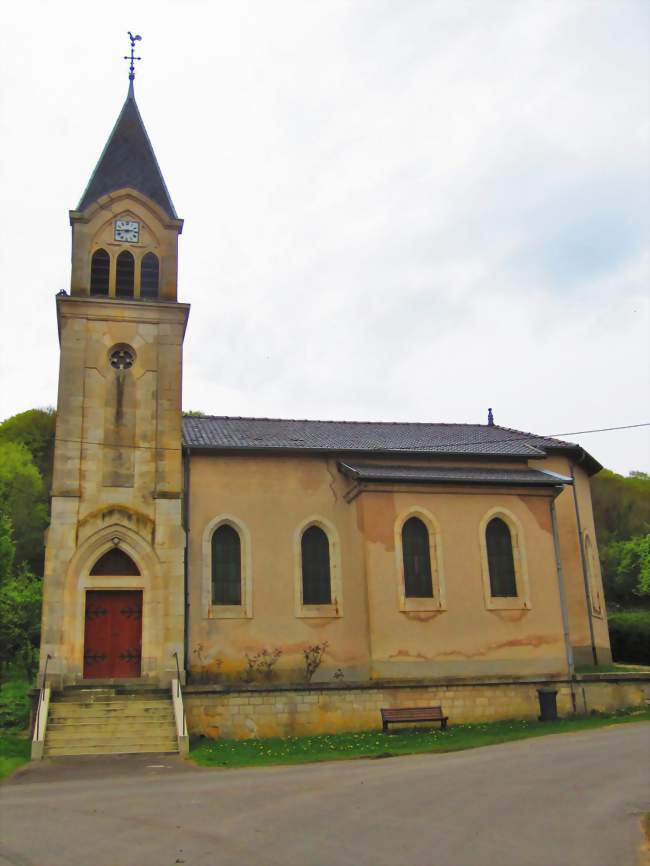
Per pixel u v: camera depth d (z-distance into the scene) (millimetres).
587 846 11430
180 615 27156
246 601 29594
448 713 27016
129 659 26953
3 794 16422
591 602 34250
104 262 30594
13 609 39719
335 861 10680
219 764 20078
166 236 31172
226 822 13039
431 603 29312
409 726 26141
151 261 30984
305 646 29641
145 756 21406
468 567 30062
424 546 30141
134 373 29344
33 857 11164
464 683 27469
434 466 32688
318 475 31656
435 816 13211
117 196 31062
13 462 66812
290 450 31344
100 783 17578
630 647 37719
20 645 39594
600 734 23125
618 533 73938
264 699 25344
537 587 30453
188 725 24562
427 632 28953
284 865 10531
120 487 28109
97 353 29266
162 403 29234
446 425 38938
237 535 30453
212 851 11266
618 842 11641
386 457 32438
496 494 31172
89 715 23578
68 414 28375
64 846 11727
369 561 29156
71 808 14570
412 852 11102
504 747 21484
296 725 25375
